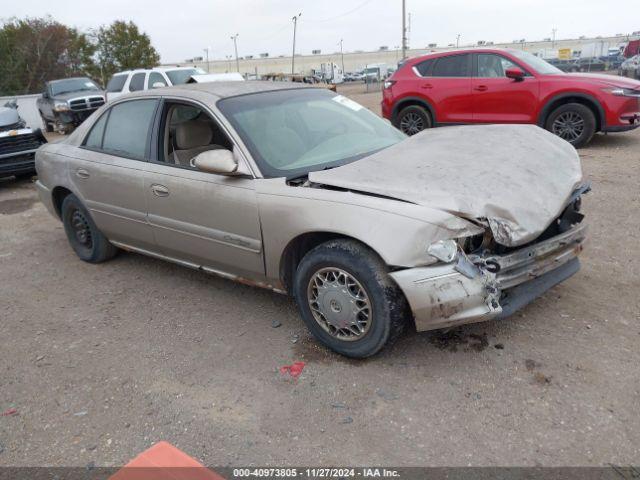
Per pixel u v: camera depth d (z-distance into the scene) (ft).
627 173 23.85
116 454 9.02
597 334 11.28
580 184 12.25
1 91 100.27
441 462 8.28
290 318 13.06
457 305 9.58
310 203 10.77
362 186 10.57
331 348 11.27
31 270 17.84
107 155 15.38
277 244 11.43
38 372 11.64
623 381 9.77
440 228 9.52
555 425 8.84
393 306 10.07
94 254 17.42
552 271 11.55
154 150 14.14
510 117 30.42
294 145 12.76
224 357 11.60
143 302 14.65
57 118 55.98
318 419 9.43
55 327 13.65
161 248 14.66
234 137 12.34
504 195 10.28
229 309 13.80
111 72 130.52
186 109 14.08
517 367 10.39
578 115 29.12
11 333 13.51
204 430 9.40
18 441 9.53
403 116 34.22
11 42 101.65
